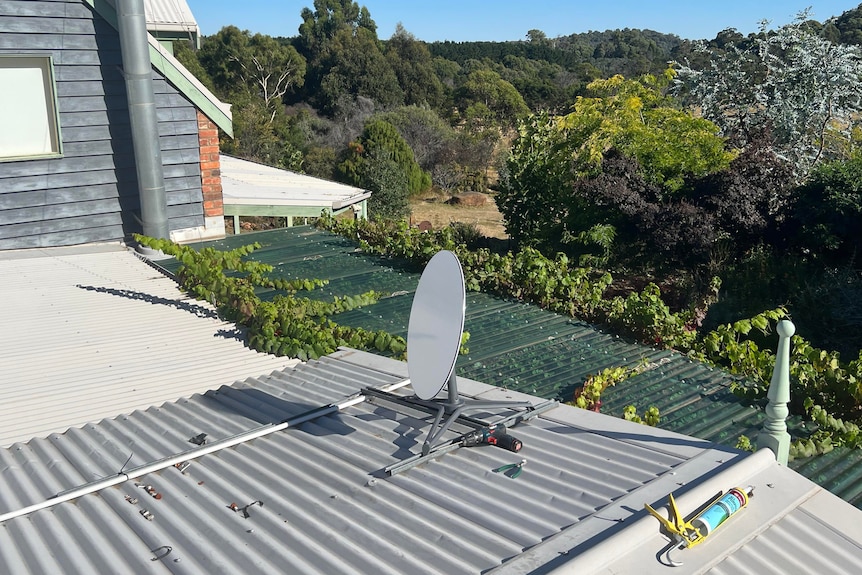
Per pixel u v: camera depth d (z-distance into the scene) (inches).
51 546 119.0
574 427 159.9
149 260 384.8
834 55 769.6
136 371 228.7
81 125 395.9
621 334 311.4
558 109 2065.7
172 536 121.3
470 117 1926.7
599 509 121.4
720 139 708.7
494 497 129.4
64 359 238.4
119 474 144.2
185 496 135.6
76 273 354.9
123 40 378.3
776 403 139.2
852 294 499.8
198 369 232.1
